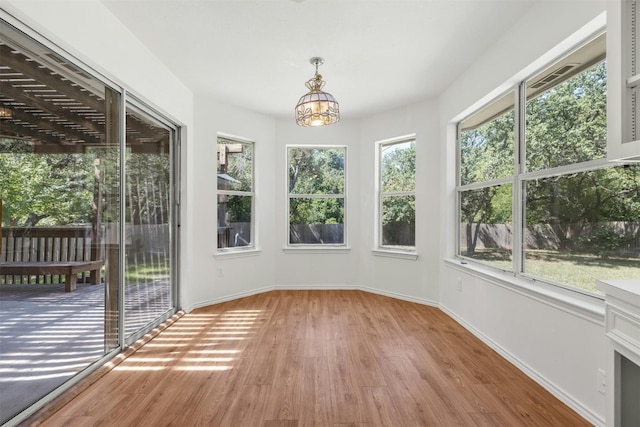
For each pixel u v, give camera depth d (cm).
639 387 138
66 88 213
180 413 193
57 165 206
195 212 407
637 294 123
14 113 178
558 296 212
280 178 507
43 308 197
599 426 180
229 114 444
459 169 385
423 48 295
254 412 194
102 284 249
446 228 393
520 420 188
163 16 248
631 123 144
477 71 316
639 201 174
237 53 304
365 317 373
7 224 175
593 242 202
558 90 229
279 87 386
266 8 239
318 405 201
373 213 489
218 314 382
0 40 169
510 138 287
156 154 336
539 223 249
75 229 222
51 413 190
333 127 507
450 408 199
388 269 469
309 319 366
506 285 268
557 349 212
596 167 197
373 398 209
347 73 347
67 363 216
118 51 252
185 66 331
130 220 289
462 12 243
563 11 207
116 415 191
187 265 386
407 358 267
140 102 304
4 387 173
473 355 274
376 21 254
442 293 402
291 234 518
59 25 192
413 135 448
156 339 306
